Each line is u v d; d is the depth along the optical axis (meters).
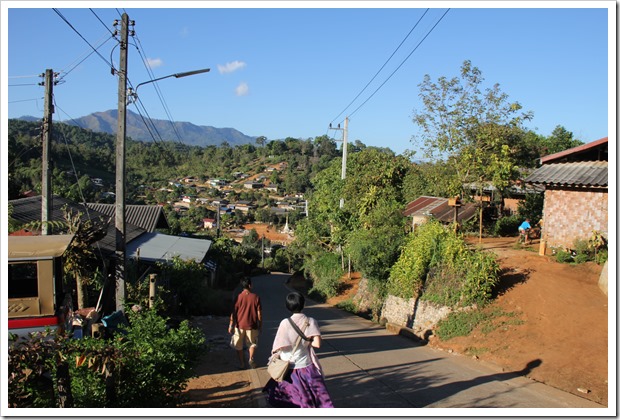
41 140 14.31
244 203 105.62
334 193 31.84
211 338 12.18
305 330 5.96
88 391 5.73
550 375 8.93
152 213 31.28
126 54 11.83
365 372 9.27
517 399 7.66
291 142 154.50
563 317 11.09
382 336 14.20
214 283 29.78
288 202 107.38
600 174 15.31
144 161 99.50
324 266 31.20
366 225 23.73
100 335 7.23
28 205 18.42
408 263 15.62
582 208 15.75
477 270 13.15
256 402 7.23
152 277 12.17
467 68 23.27
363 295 20.80
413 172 29.25
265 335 13.84
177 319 14.13
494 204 25.11
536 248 17.80
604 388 8.12
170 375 6.64
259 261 58.53
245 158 149.50
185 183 117.50
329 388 8.09
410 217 22.53
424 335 13.07
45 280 7.82
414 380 8.70
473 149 23.39
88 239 12.23
